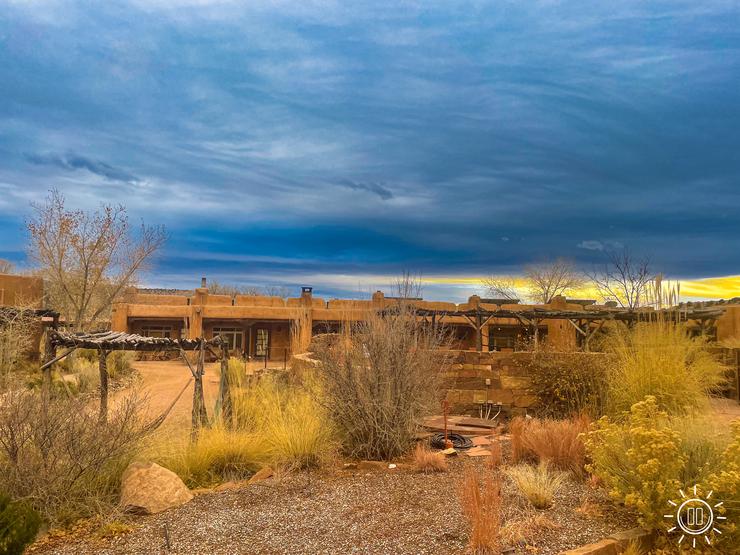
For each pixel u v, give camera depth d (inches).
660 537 165.0
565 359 359.6
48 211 922.7
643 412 198.2
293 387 380.2
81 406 229.5
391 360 291.0
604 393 335.3
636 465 180.4
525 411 369.1
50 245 925.2
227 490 227.8
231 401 353.1
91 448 214.8
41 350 799.7
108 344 321.1
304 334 804.6
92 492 211.0
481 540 153.9
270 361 1162.0
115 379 730.2
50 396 233.9
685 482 173.2
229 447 275.1
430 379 303.9
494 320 1175.0
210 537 172.7
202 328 1210.0
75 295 987.3
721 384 442.0
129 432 231.8
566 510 185.3
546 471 216.5
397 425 281.4
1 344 612.7
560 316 791.7
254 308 1198.9
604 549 154.5
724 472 158.1
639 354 320.2
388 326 306.2
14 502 167.2
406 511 189.2
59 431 211.0
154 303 1250.0
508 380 374.9
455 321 1145.4
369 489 219.0
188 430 303.0
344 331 344.2
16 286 900.6
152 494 206.7
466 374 380.8
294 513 192.5
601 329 788.0
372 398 284.0
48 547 172.7
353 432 285.7
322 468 258.8
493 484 185.5
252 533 174.9
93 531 187.0
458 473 238.1
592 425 218.1
